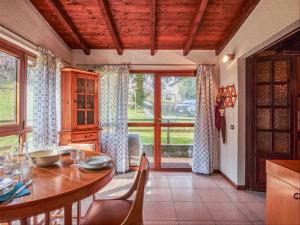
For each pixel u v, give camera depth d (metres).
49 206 1.24
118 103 4.38
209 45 4.30
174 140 4.60
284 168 1.65
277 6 2.43
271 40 2.68
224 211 2.79
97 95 4.05
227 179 3.98
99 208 1.75
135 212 1.46
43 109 3.07
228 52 3.93
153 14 2.98
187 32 3.79
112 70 4.39
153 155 4.60
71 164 1.88
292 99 3.29
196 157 4.39
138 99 4.60
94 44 4.29
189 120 4.59
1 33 2.40
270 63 3.39
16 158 1.93
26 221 1.88
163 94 4.59
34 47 3.02
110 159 1.93
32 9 3.00
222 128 4.20
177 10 3.15
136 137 4.62
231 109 3.82
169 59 4.51
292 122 3.29
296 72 3.28
